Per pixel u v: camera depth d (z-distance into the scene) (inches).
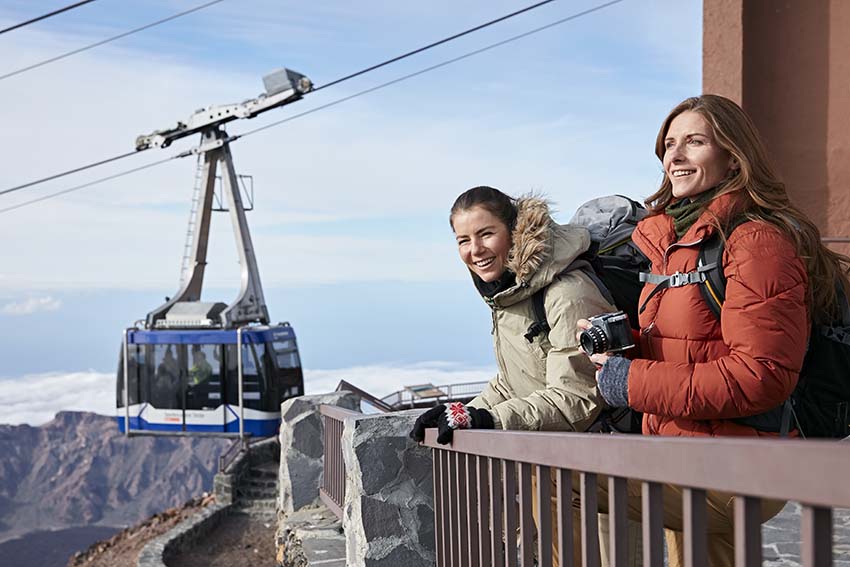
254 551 657.0
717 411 78.4
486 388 120.9
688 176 86.7
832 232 306.7
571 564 79.6
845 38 304.5
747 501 50.0
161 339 922.1
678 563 105.4
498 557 100.7
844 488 42.6
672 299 85.2
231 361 901.8
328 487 306.5
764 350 75.7
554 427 101.0
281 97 1119.6
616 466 65.2
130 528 1002.1
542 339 105.1
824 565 44.6
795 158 313.0
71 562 925.8
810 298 79.7
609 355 88.0
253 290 1091.3
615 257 110.7
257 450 893.8
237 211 1131.9
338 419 288.0
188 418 905.5
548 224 102.6
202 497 1016.2
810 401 83.0
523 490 90.0
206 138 1160.2
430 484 177.5
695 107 86.4
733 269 79.0
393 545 174.2
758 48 317.1
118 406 931.3
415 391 712.4
